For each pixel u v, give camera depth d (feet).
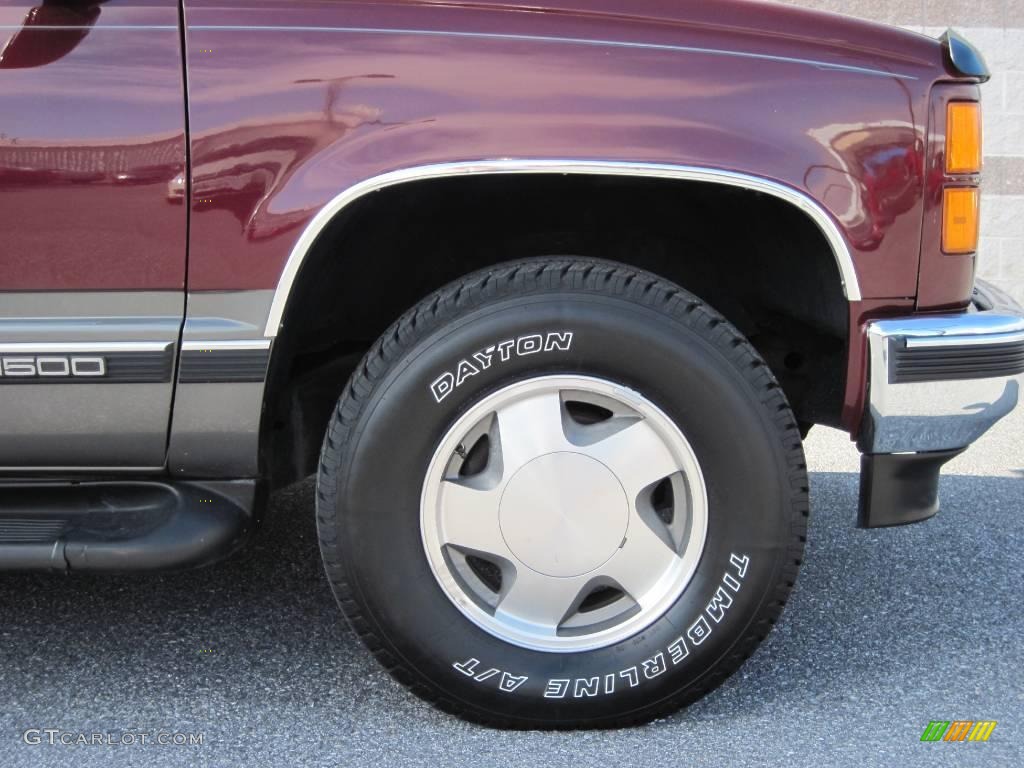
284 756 6.58
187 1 6.21
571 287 6.48
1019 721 7.02
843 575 9.52
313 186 6.22
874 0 21.08
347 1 6.30
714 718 7.06
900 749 6.68
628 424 6.70
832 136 6.49
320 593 9.09
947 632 8.38
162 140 6.16
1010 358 6.88
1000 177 21.66
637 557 6.79
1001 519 11.02
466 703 6.78
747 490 6.63
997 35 21.13
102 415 6.48
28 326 6.31
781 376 8.41
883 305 6.73
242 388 6.47
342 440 6.51
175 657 7.92
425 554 6.64
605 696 6.76
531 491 6.67
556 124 6.26
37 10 6.15
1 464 6.61
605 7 6.40
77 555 6.56
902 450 6.88
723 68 6.43
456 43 6.28
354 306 7.93
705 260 8.00
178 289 6.33
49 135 6.13
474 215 7.75
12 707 7.18
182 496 6.73
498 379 6.50
